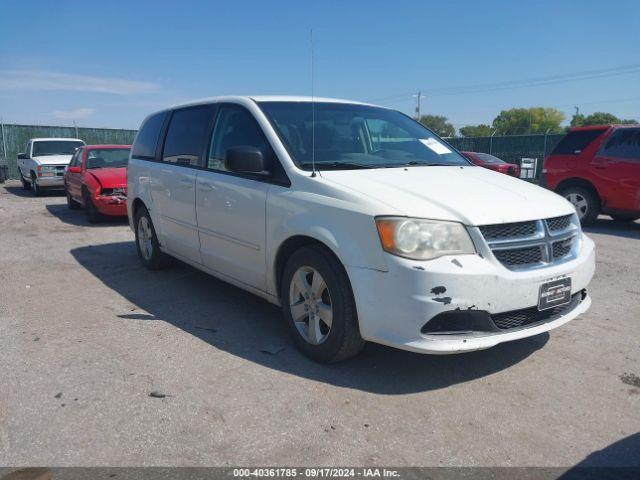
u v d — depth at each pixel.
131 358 3.81
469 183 3.80
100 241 8.41
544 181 10.06
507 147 24.23
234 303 5.09
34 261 6.94
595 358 3.84
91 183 9.90
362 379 3.49
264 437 2.84
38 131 24.84
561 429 2.95
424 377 3.53
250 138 4.35
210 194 4.65
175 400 3.21
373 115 4.92
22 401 3.20
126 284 5.78
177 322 4.56
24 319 4.64
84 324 4.52
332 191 3.54
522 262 3.37
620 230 9.33
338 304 3.44
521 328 3.36
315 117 4.49
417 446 2.78
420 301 3.09
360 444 2.79
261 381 3.46
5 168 21.98
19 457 2.67
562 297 3.51
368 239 3.24
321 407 3.14
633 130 8.97
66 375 3.54
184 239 5.28
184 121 5.46
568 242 3.70
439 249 3.15
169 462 2.63
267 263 4.05
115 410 3.10
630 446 2.80
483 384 3.44
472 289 3.12
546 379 3.51
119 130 26.81
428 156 4.64
